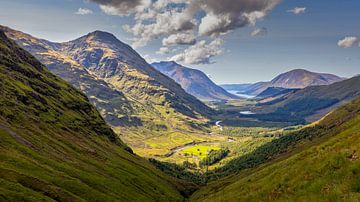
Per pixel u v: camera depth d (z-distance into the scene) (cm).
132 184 17512
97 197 10912
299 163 5566
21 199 7369
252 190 6475
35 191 8388
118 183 15400
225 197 8600
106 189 13325
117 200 11925
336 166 4347
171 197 19612
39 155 12750
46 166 11762
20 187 8050
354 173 3934
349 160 4278
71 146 18750
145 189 18100
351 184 3744
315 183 4288
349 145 4716
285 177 5319
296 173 5156
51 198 8531
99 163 18138
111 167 18775
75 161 15650
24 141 13588
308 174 4756
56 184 10206
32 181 8994
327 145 6109
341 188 3791
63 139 19150
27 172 9881
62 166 12925
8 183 8025
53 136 18638
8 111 17262
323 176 4347
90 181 13062
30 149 12950
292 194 4544
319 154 5212
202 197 18425
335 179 4084
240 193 7244
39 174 10219
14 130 14412
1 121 14788
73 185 10856
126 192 14588
